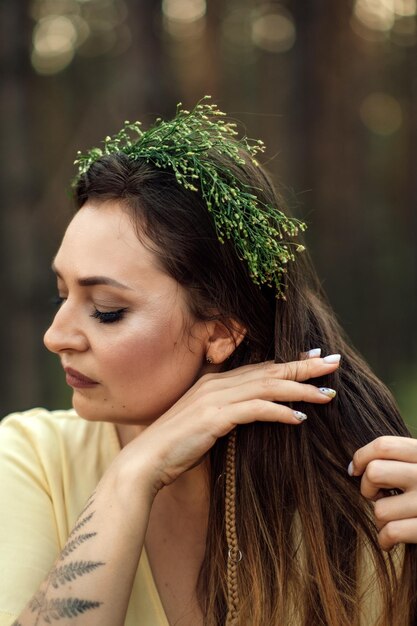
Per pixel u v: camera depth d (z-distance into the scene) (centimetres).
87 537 132
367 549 153
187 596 150
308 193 840
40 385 573
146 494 134
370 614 154
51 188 744
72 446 158
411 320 869
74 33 906
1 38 549
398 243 909
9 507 145
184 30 881
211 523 150
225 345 145
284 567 147
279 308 150
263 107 870
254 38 907
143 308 135
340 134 851
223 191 138
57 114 878
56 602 128
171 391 141
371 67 884
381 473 134
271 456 149
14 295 559
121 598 130
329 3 827
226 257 141
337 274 852
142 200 135
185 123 148
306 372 141
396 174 944
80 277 133
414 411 572
